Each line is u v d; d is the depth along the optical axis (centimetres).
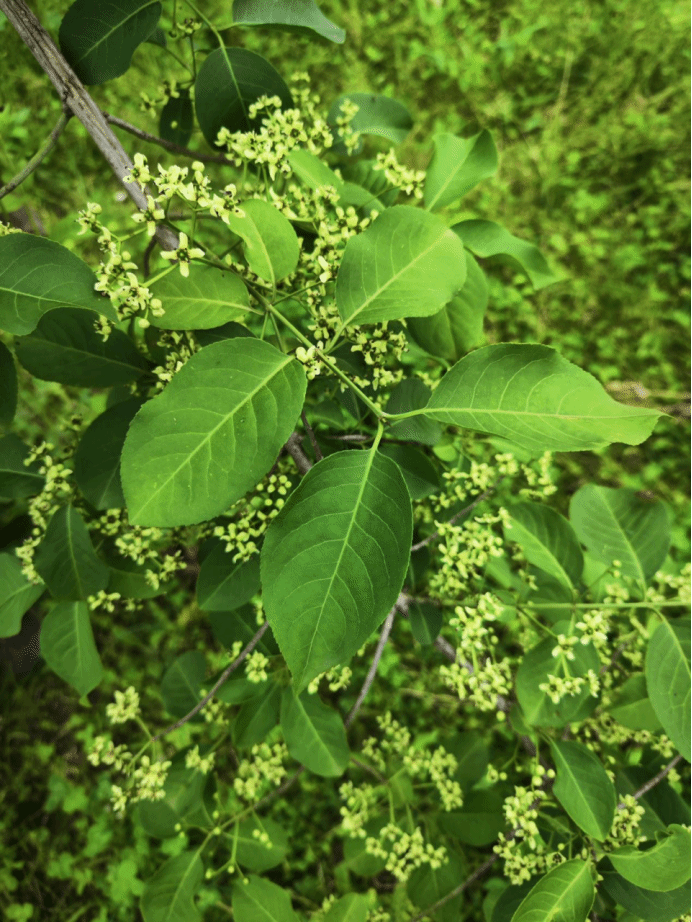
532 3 107
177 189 25
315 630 23
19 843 76
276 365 24
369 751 52
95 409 81
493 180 99
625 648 46
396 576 23
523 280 95
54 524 35
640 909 35
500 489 73
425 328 37
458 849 52
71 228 38
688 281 99
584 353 94
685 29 106
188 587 81
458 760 50
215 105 35
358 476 24
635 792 43
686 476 89
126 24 30
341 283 27
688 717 36
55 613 37
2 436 38
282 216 28
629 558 41
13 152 82
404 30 104
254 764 44
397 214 28
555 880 32
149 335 33
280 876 74
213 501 22
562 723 37
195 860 43
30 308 24
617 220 100
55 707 80
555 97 105
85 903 75
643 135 103
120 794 37
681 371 94
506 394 25
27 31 30
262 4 32
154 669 81
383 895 73
